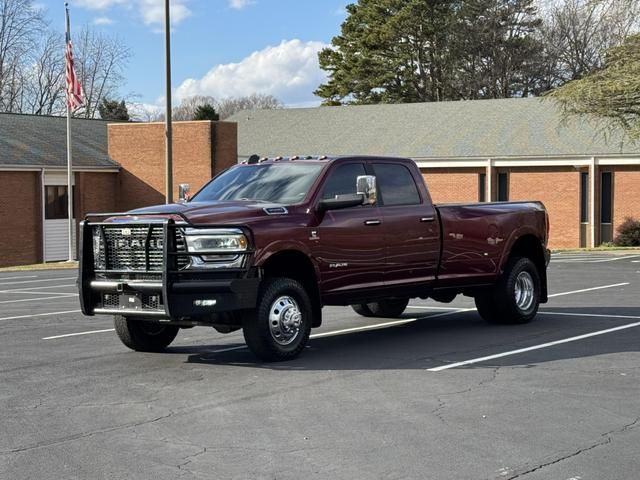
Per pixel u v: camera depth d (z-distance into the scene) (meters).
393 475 5.93
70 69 33.12
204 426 7.29
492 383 8.85
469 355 10.55
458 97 67.31
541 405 7.88
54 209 39.09
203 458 6.37
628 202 39.56
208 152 39.31
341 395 8.38
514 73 66.25
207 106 56.00
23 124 42.56
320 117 49.97
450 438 6.82
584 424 7.22
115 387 8.92
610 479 5.82
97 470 6.12
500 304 13.02
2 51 64.62
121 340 11.05
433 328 13.04
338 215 10.84
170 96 25.58
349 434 6.97
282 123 50.28
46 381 9.27
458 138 43.62
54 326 13.81
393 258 11.45
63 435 7.06
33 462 6.32
